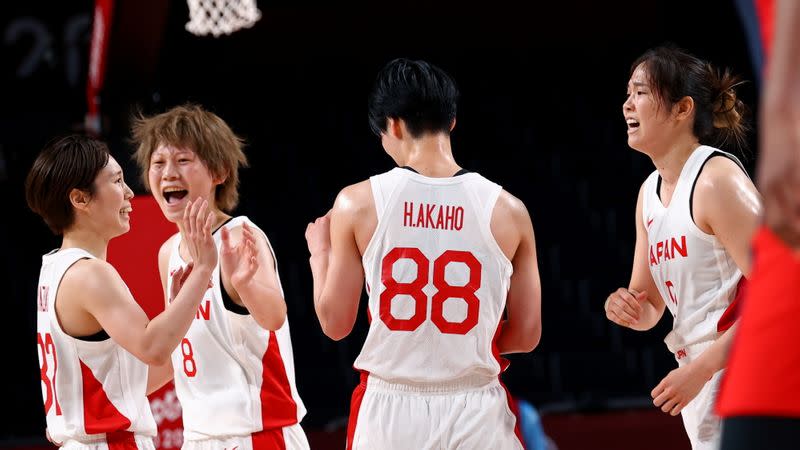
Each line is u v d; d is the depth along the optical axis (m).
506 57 30.58
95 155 7.19
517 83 30.42
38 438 20.53
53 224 7.29
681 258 7.06
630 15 30.42
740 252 6.69
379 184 6.61
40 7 25.39
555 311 24.83
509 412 6.79
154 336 6.66
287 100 29.38
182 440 10.83
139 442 7.34
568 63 30.62
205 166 7.98
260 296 7.22
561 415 18.81
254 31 29.17
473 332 6.54
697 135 7.14
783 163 2.87
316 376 22.34
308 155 28.45
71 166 7.09
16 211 25.19
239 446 7.59
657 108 7.05
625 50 30.67
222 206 8.35
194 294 6.73
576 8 30.31
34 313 24.27
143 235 10.66
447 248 6.53
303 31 29.50
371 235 6.58
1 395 22.72
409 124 6.67
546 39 30.55
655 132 7.11
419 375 6.53
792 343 3.51
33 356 23.75
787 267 3.55
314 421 21.12
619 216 27.16
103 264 7.03
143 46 14.24
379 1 29.75
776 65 2.92
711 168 6.86
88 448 7.09
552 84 30.42
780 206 2.91
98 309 6.89
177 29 18.11
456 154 29.05
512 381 22.52
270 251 7.84
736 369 3.67
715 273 6.98
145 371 7.41
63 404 7.11
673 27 26.62
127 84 14.62
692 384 6.52
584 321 24.44
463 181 6.60
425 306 6.52
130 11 13.41
